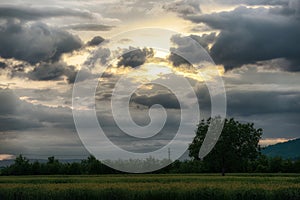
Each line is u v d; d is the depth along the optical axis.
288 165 126.56
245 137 108.19
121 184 51.53
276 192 40.44
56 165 132.12
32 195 43.28
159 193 41.72
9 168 130.62
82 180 68.81
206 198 41.06
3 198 44.09
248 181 60.84
